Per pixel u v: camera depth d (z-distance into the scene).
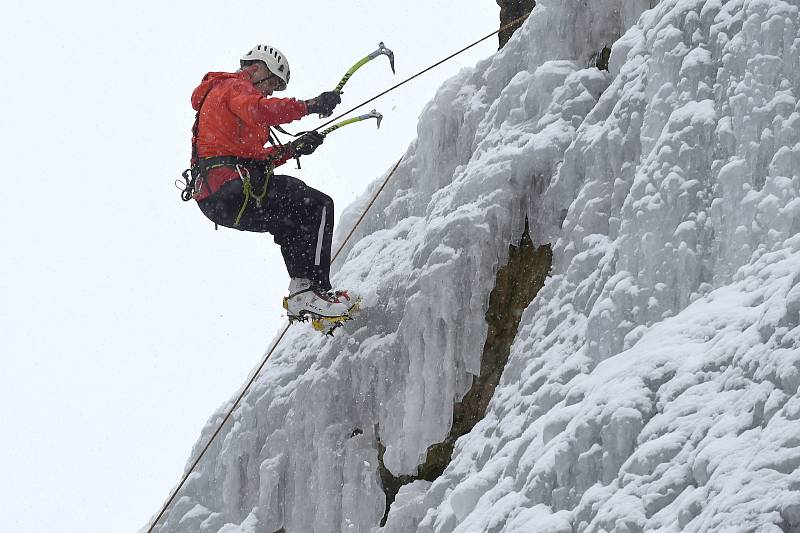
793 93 20.47
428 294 26.77
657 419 17.70
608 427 18.34
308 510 30.06
